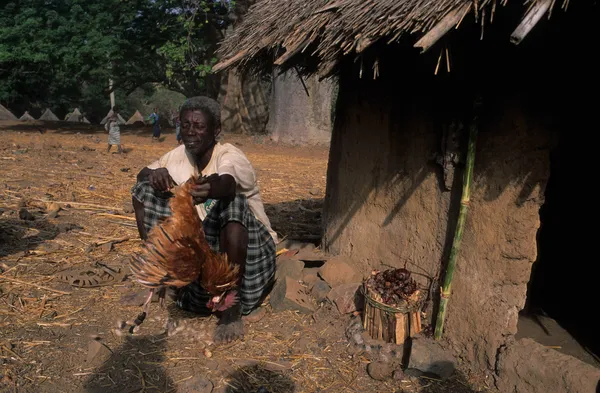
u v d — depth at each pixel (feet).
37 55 61.41
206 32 75.46
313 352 11.16
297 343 11.42
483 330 10.49
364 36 8.82
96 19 65.41
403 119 12.25
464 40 10.17
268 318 12.49
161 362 10.52
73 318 12.12
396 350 11.02
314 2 11.49
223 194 10.36
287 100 61.41
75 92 113.09
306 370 10.52
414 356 10.36
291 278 13.37
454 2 7.78
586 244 16.14
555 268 16.20
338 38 9.54
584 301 14.39
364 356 11.00
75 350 10.78
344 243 14.64
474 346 10.67
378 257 13.38
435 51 10.39
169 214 11.95
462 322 10.93
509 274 10.14
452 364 10.44
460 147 10.75
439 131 11.31
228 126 73.61
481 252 10.58
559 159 15.78
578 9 8.61
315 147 60.29
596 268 15.99
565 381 9.10
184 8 67.77
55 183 26.27
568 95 9.53
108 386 9.70
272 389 9.84
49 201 22.21
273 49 12.73
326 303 12.76
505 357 10.00
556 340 12.19
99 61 67.36
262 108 74.84
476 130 10.30
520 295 10.12
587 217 16.05
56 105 113.29
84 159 37.45
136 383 9.81
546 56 9.34
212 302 10.07
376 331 11.38
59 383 9.69
